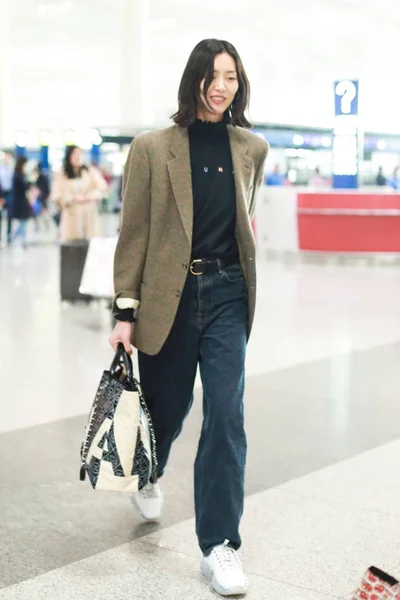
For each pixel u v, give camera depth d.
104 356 7.23
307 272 13.70
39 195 22.00
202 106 3.00
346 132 16.22
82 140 17.53
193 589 3.04
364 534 3.54
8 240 19.00
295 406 5.64
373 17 35.28
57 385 6.20
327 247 16.02
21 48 42.53
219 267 3.06
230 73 2.99
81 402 5.73
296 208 16.34
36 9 33.94
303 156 25.59
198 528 3.09
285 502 3.90
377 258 15.97
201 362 3.09
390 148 29.41
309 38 39.44
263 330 8.52
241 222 3.04
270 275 13.30
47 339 7.98
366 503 3.90
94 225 13.57
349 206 15.66
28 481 4.18
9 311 9.61
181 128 3.05
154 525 3.62
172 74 49.88
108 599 2.96
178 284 3.04
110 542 3.45
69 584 3.08
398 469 4.38
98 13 34.75
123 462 2.98
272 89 49.12
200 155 3.03
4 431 5.04
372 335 8.27
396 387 6.19
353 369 6.78
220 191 3.03
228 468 3.02
